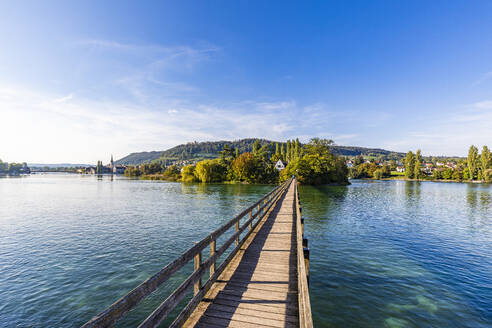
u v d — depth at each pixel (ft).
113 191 165.89
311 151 235.81
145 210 88.28
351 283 31.71
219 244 48.62
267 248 26.86
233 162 267.18
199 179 269.44
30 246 47.29
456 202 114.21
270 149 354.33
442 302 27.45
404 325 23.34
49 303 27.61
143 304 27.20
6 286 31.50
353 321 23.85
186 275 34.09
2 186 216.74
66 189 184.24
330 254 42.24
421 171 365.61
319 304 26.76
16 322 24.35
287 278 19.71
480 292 29.73
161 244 48.47
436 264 38.40
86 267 37.32
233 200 115.55
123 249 45.47
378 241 50.21
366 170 421.59
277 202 60.03
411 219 73.41
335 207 94.48
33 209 90.79
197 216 77.10
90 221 69.87
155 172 457.27
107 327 7.18
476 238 53.31
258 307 15.57
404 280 32.71
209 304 15.71
